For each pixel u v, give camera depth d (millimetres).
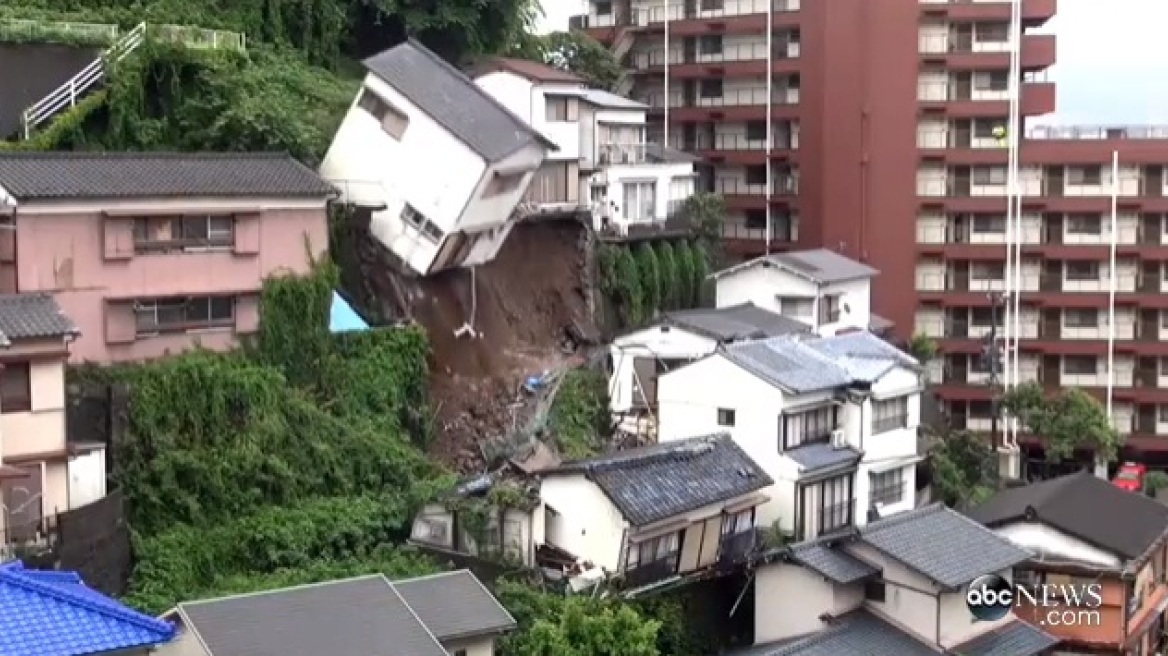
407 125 32469
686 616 27906
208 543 25219
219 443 26656
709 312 38625
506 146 32562
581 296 38938
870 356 35375
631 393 35688
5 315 23109
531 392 33969
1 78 30656
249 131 32438
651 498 26594
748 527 29625
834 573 26391
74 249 26062
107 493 24484
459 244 33406
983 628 27953
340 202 32625
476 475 29641
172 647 19047
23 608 15695
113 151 30281
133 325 26859
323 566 25719
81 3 36281
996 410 47219
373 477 28562
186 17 36812
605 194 42531
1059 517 31422
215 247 28141
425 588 22594
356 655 19203
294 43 39812
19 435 23031
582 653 22703
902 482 35719
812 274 41844
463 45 43281
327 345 29938
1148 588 32625
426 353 31609
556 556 26391
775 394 31234
